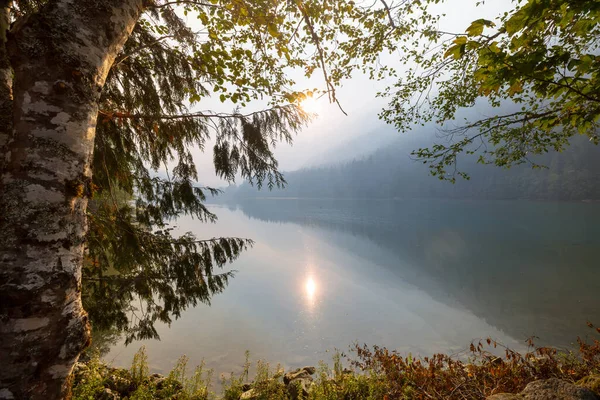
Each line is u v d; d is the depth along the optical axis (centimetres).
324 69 285
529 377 386
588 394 221
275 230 4612
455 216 6006
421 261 2394
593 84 191
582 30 171
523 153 499
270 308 1310
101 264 344
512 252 2502
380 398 417
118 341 863
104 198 318
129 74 301
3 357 113
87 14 139
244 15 270
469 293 1569
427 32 446
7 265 115
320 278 1889
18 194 120
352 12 346
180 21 302
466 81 452
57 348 126
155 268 350
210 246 377
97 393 420
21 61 127
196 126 327
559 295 1448
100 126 289
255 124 343
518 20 165
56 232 126
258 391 495
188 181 357
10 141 126
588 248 2475
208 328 1047
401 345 977
